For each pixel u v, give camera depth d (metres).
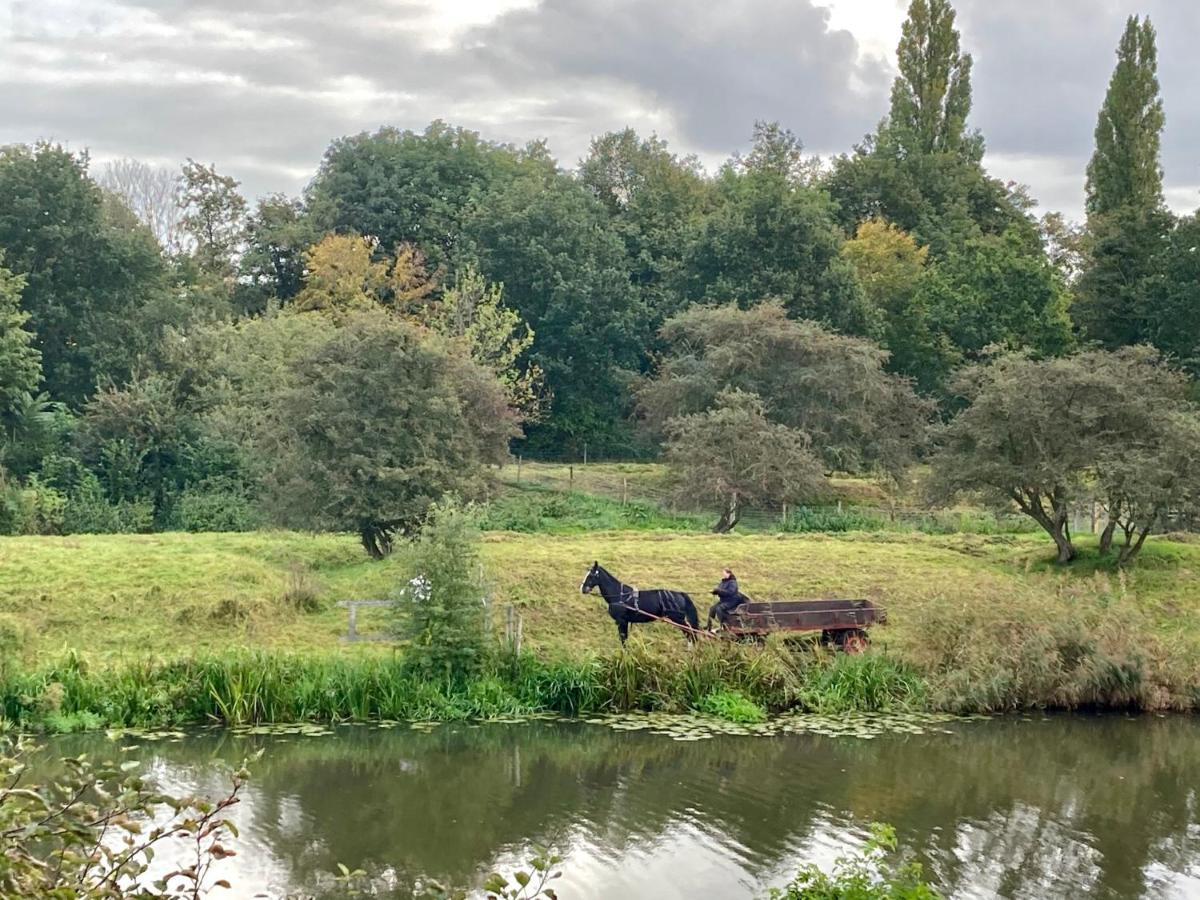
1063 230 86.19
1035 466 31.34
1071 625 22.39
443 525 21.53
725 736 19.31
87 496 42.62
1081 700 21.73
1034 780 17.14
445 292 55.50
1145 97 68.19
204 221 77.62
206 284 68.88
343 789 16.11
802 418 47.09
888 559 32.19
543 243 63.34
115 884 6.81
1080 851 14.17
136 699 19.31
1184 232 55.38
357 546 33.38
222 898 12.16
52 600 24.92
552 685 20.95
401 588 21.36
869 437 48.03
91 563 27.98
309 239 70.06
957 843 14.37
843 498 49.75
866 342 48.94
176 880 12.48
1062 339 61.06
